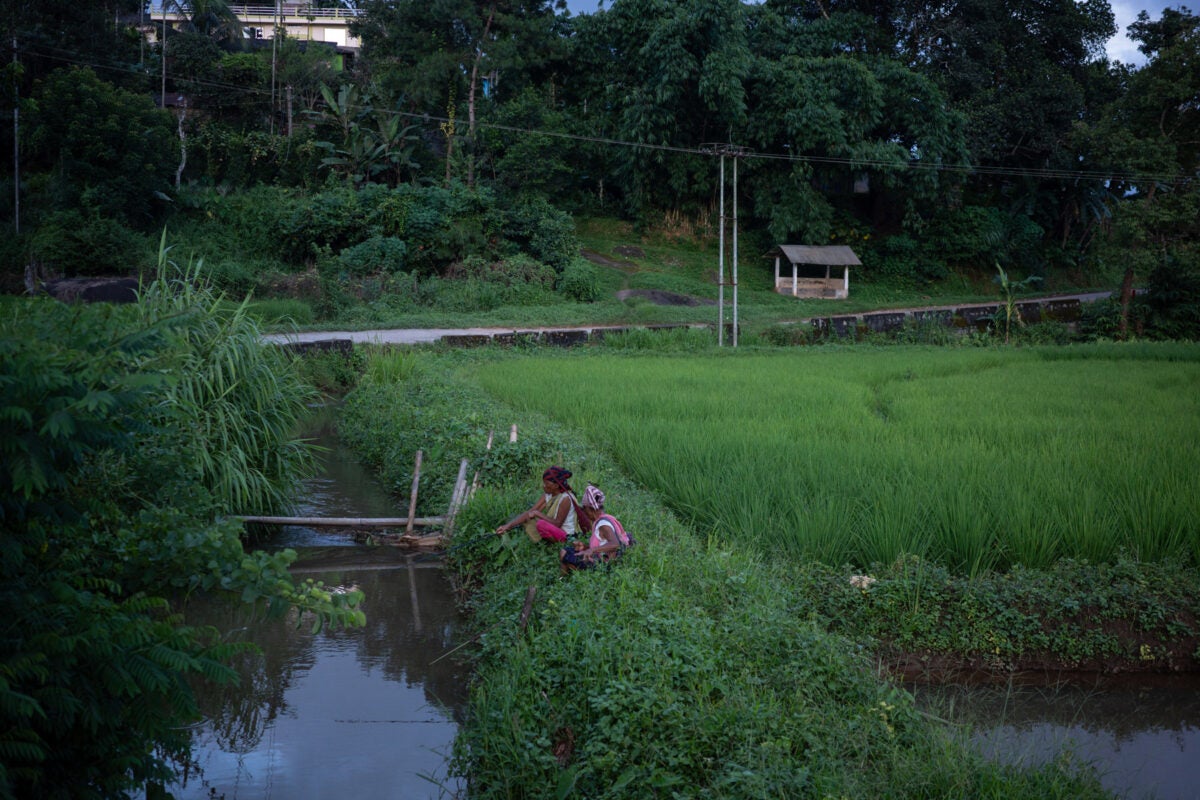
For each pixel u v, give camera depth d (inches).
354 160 1791.3
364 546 392.2
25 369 126.6
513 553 318.7
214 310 407.5
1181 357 1124.5
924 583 287.4
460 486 392.8
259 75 1877.5
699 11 1846.7
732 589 268.1
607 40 2048.5
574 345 1274.6
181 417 334.3
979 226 2068.2
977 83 2043.6
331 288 1464.1
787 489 371.9
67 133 1501.0
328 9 2347.4
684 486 386.6
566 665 219.5
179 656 152.2
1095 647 274.1
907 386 792.3
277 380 432.1
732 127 1913.1
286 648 288.2
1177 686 266.2
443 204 1702.8
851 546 322.3
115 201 1488.7
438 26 1900.8
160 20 2090.3
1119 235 1562.5
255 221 1667.1
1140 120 1609.3
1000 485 377.7
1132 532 336.2
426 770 217.0
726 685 205.9
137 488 288.4
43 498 155.7
